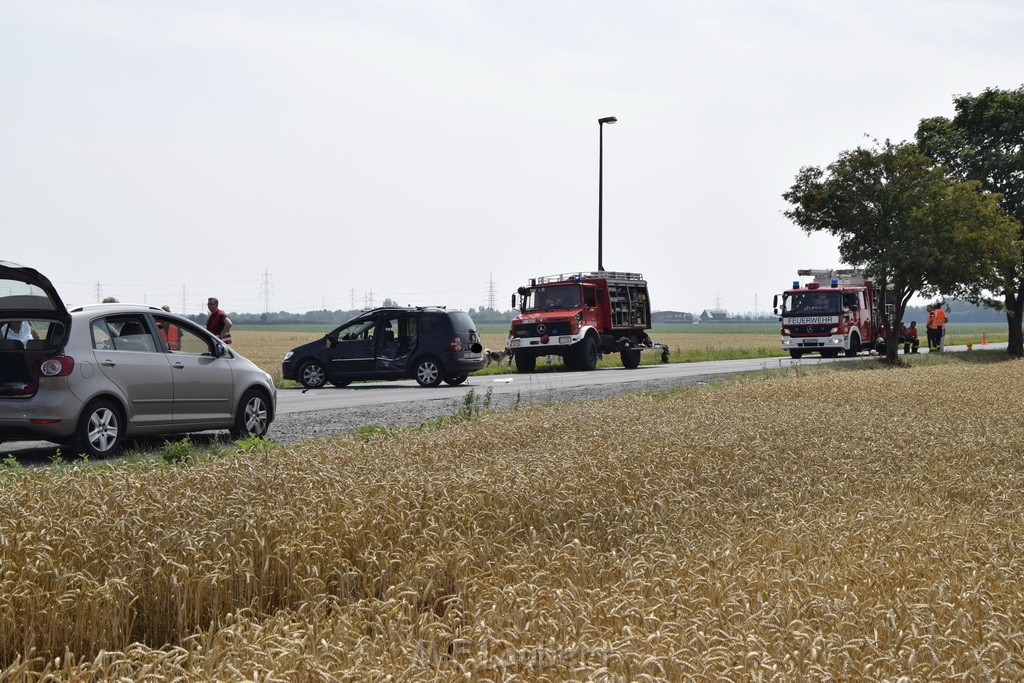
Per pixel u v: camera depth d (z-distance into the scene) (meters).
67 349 15.76
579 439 14.76
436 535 8.23
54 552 7.55
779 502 10.52
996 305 56.31
